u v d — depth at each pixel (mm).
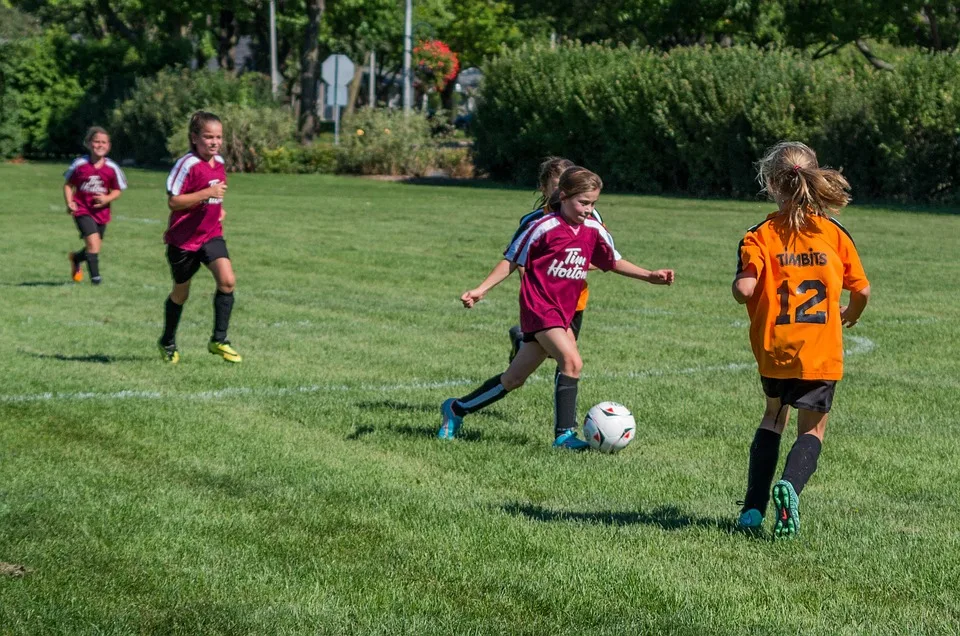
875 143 49188
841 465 10352
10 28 97750
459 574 7148
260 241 31344
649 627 6309
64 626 6223
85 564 7242
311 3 73312
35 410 11820
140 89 73938
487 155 62688
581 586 6953
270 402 12555
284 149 67938
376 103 115562
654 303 21359
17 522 8078
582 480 9680
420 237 32938
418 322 18734
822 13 69062
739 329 18453
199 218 14383
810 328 7871
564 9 79000
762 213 43438
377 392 13242
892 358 16141
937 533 8227
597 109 56500
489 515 8453
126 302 20641
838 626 6371
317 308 20188
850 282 8133
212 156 14555
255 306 20344
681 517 8594
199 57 98062
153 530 7949
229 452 10305
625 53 58781
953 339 17734
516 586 6949
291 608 6527
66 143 80750
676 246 31312
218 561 7344
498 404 12844
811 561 7539
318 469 9766
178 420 11516
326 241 31562
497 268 10797
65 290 22016
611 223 38562
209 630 6203
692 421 12055
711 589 6953
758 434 8305
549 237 10602
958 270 26812
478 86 63906
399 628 6242
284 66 106438
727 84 52031
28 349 15617
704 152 52688
